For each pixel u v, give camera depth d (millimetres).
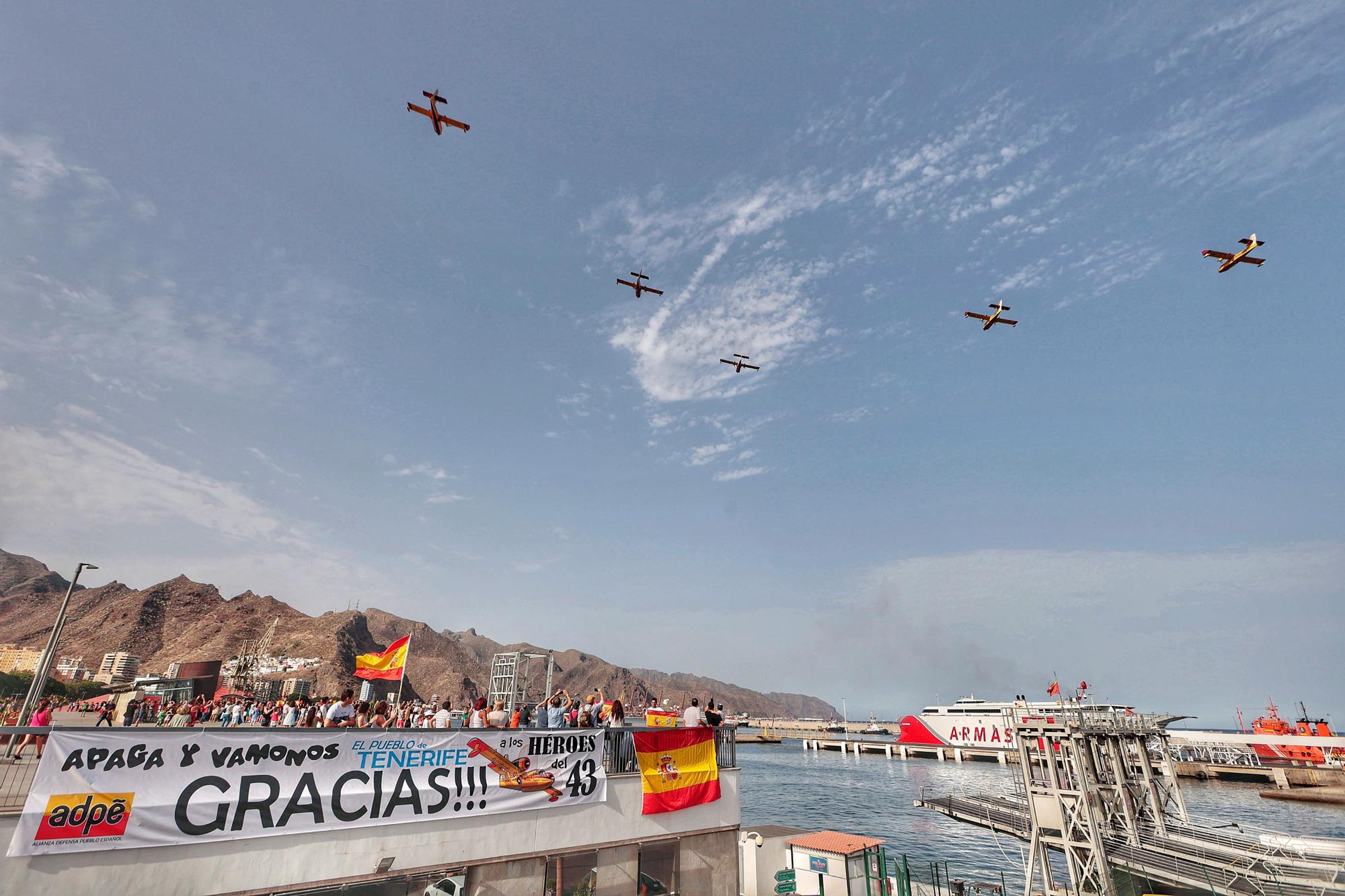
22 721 20500
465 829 15141
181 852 11891
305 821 13219
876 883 26484
